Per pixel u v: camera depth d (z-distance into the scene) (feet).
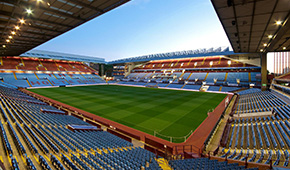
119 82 246.47
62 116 61.41
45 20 48.73
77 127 48.65
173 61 244.01
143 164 29.60
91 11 41.34
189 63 220.64
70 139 37.65
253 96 104.63
